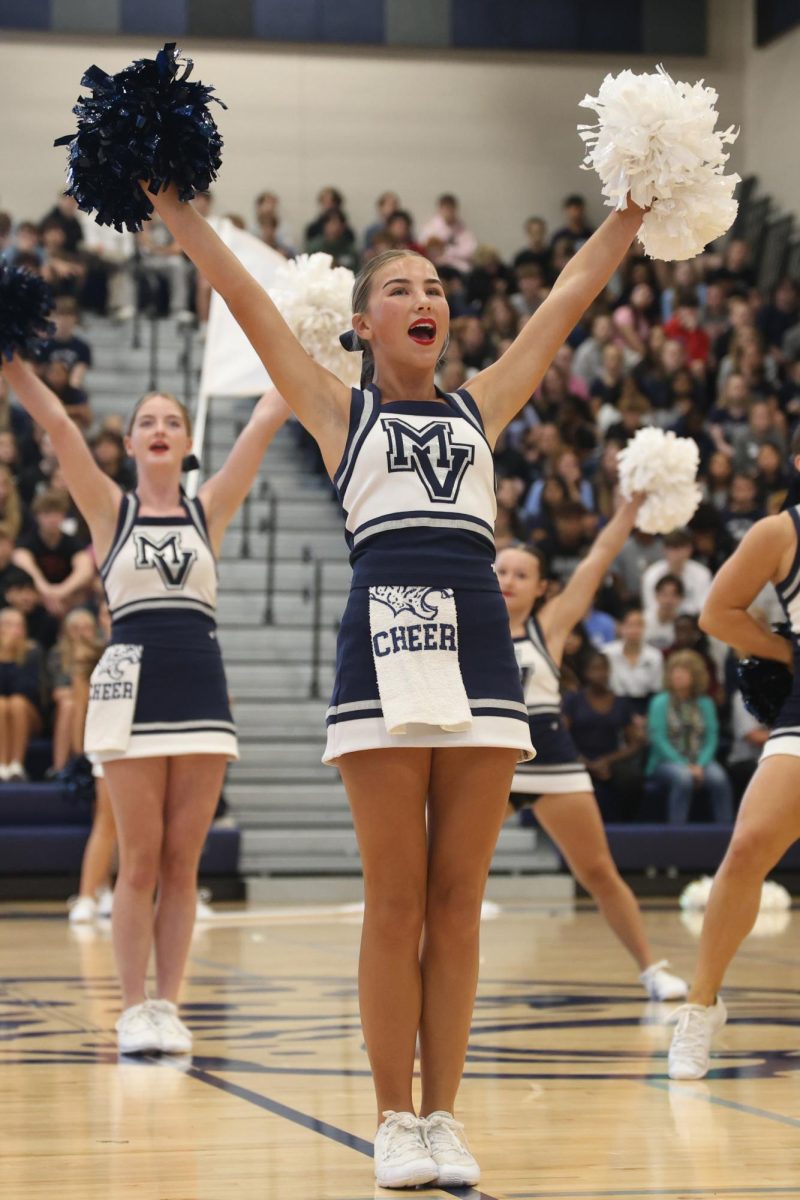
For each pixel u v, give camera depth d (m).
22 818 26.22
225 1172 7.14
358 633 7.21
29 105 43.25
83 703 26.55
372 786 7.10
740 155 45.91
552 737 13.70
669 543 30.22
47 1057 10.65
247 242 15.57
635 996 13.78
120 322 38.59
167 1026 10.83
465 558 7.27
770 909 24.33
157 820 11.21
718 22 46.09
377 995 7.15
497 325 38.69
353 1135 7.98
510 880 26.66
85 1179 7.02
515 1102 8.86
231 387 16.09
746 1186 6.80
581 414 36.09
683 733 27.67
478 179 45.59
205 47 44.31
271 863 27.17
